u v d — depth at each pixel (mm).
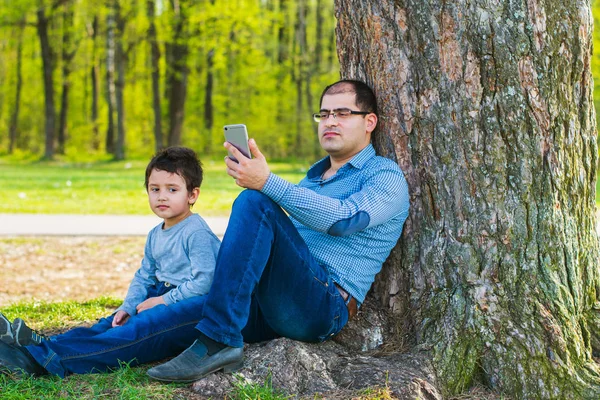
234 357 2939
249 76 34844
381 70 3457
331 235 3100
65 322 4578
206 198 13469
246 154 2959
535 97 3197
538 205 3236
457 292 3301
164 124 36219
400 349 3326
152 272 3551
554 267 3227
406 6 3348
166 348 3197
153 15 26719
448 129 3299
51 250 8117
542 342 3096
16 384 2889
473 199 3283
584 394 2992
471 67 3234
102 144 43219
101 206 12391
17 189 15281
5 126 48094
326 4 36062
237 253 2865
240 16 25672
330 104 3371
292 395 2891
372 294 3621
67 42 33531
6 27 30406
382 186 3213
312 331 3164
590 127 3436
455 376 3123
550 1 3193
